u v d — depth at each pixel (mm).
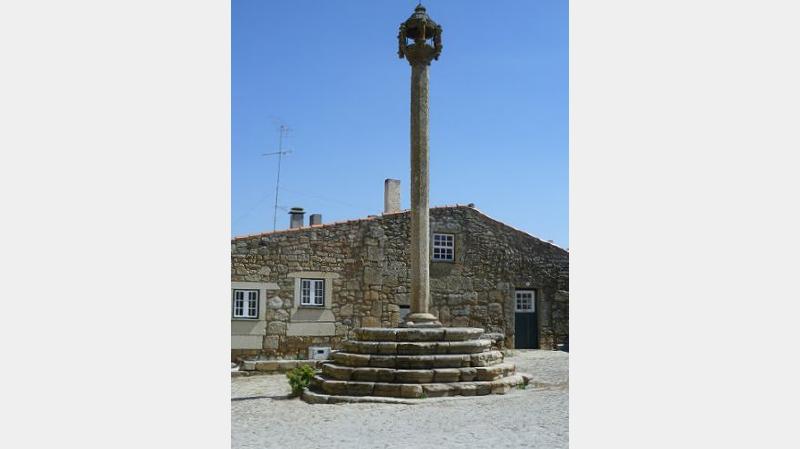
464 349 11641
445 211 21250
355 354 11734
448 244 21234
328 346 19031
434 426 8523
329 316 19156
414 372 10984
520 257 21812
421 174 12508
